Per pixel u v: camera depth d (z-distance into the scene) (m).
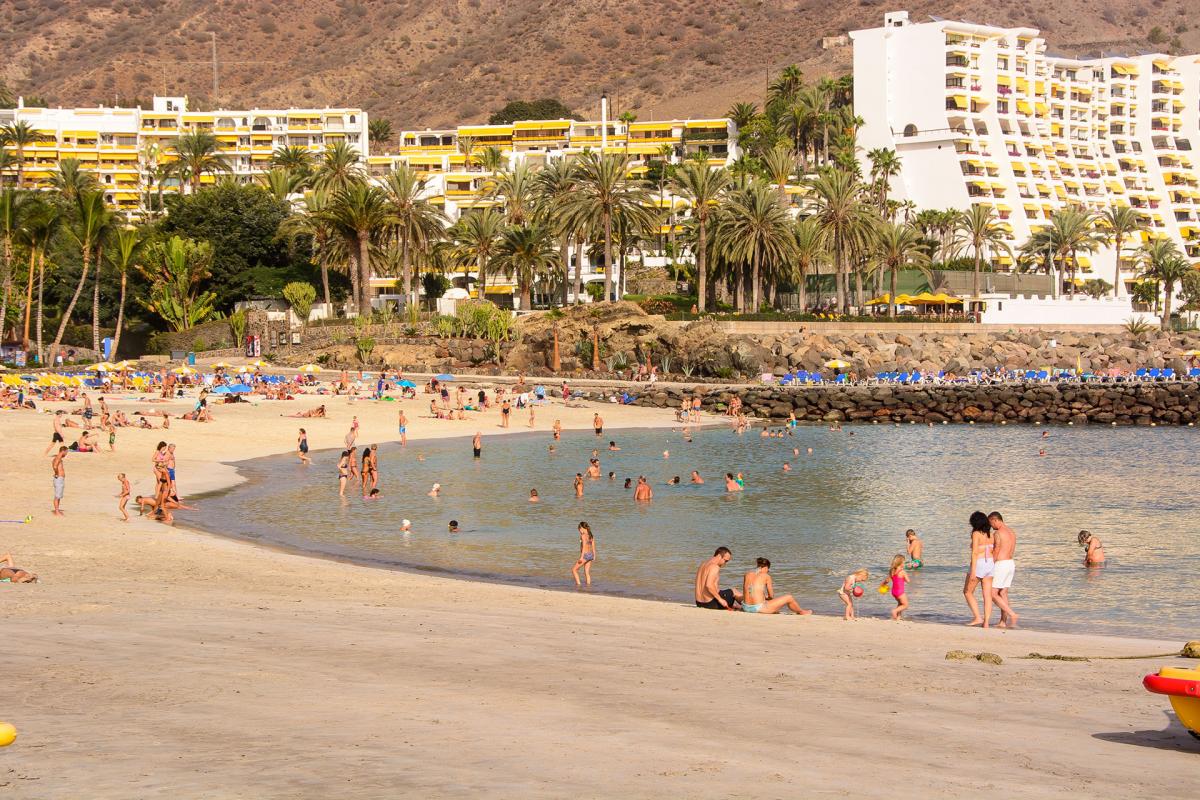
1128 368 117.62
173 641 15.28
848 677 14.24
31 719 10.80
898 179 191.50
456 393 88.12
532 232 121.44
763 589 23.09
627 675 13.97
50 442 51.59
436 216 135.12
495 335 112.62
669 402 94.50
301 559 30.09
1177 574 30.59
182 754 9.63
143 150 196.00
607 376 107.50
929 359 115.25
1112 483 52.06
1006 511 43.16
